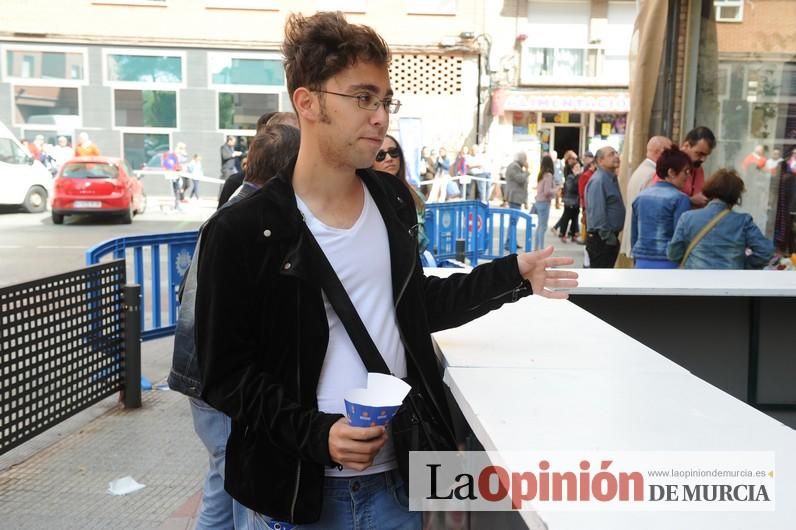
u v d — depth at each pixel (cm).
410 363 173
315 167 165
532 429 141
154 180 2281
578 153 2436
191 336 227
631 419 146
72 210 1639
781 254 700
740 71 739
